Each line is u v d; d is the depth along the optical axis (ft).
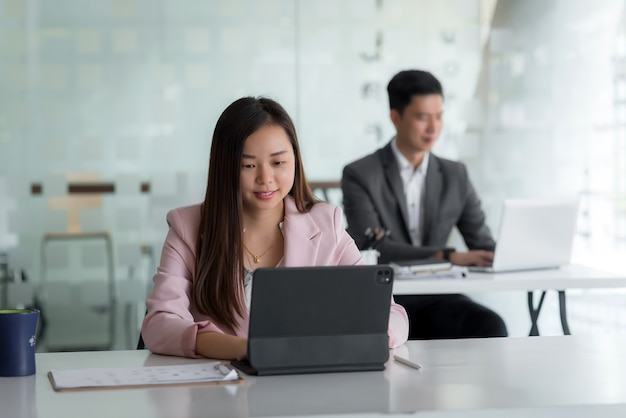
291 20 18.26
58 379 5.59
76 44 17.63
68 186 17.78
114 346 16.97
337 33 18.44
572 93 19.16
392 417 4.78
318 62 18.42
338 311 5.83
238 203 7.18
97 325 18.04
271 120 7.20
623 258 19.12
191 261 7.39
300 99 18.38
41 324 17.93
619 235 19.17
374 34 18.61
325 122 18.48
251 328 5.72
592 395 5.19
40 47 17.54
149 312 6.98
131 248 18.03
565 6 19.07
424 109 13.48
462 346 6.80
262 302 5.70
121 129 17.84
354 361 5.85
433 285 10.51
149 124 17.89
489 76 19.02
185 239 7.40
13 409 4.94
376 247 12.35
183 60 17.94
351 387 5.39
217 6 18.03
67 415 4.80
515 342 6.95
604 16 19.07
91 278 17.99
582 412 4.99
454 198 13.88
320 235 7.55
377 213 13.62
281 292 5.71
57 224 17.81
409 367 6.01
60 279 17.89
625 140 19.13
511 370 5.89
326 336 5.83
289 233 7.47
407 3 18.67
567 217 11.46
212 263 7.20
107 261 18.02
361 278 5.83
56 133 17.69
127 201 17.94
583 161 19.25
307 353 5.79
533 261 11.44
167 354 6.65
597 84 19.15
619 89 19.08
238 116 7.13
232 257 7.18
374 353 5.88
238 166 7.11
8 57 17.47
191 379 5.53
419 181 13.89
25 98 17.54
